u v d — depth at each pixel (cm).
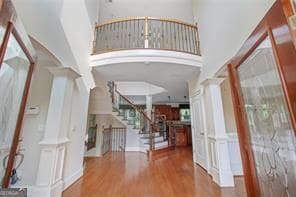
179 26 554
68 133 296
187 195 253
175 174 362
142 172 377
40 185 231
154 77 502
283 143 110
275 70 111
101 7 599
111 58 402
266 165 129
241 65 158
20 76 148
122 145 689
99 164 452
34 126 283
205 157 393
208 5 367
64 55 276
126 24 560
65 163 282
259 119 136
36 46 215
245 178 150
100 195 252
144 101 961
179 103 1025
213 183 305
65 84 276
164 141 719
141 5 609
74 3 321
